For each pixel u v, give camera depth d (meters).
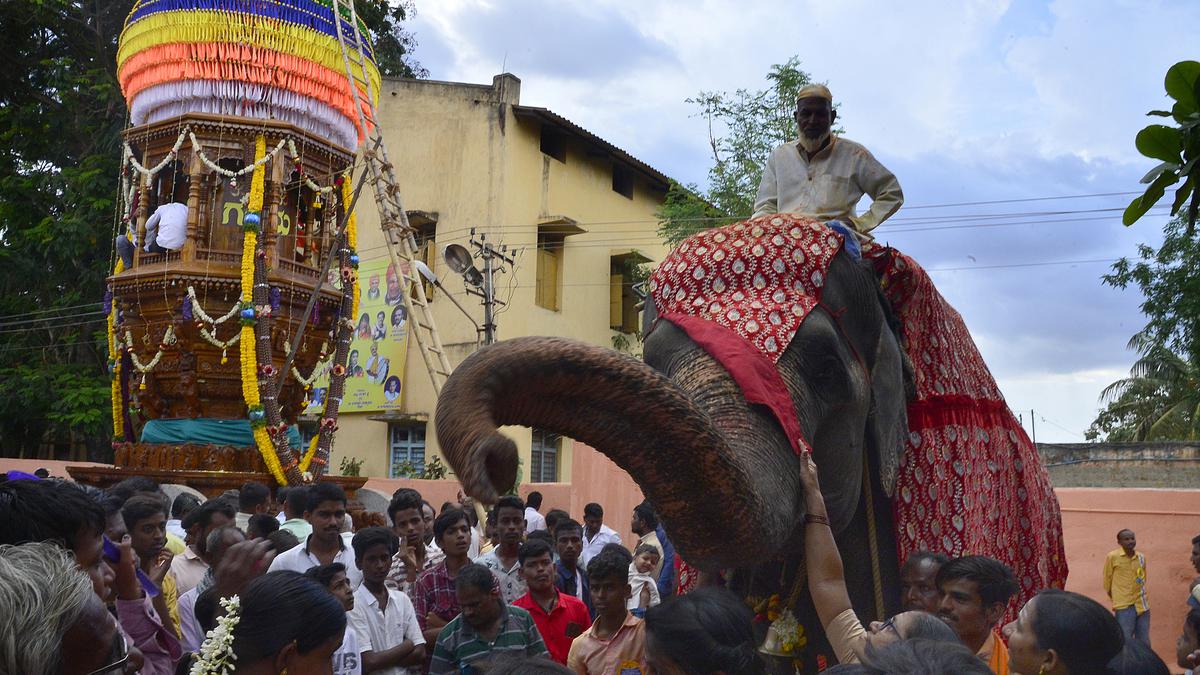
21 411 22.23
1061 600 2.52
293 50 13.02
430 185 23.44
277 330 12.91
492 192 22.92
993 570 3.12
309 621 2.61
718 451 2.61
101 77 23.58
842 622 2.98
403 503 6.43
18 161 24.20
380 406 22.69
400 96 23.84
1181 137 3.08
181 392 12.72
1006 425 4.52
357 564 4.96
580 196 25.00
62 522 2.79
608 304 25.78
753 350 3.23
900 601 3.80
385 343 22.94
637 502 17.72
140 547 4.70
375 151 13.95
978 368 4.40
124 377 13.52
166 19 12.73
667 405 2.58
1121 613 11.45
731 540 2.69
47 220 22.44
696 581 3.77
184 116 12.61
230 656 2.59
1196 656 4.15
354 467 22.22
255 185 12.45
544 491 19.19
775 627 3.57
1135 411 29.58
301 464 13.23
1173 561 12.72
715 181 23.45
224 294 12.59
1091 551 13.23
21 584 1.80
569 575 7.04
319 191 13.28
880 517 3.87
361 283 23.50
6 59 23.47
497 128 23.08
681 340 3.38
